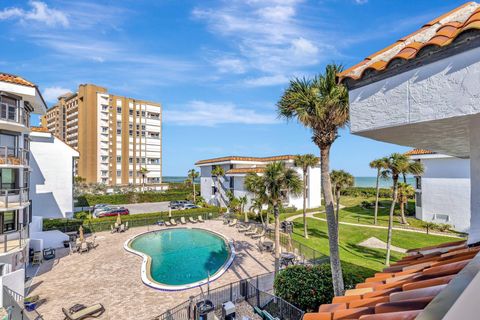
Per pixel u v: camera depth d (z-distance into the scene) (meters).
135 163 78.19
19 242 16.12
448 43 2.08
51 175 31.09
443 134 2.90
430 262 3.51
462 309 1.18
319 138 11.04
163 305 13.52
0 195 17.38
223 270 17.91
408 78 2.40
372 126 2.69
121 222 31.56
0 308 12.76
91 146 71.94
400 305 2.25
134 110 78.62
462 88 2.04
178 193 61.16
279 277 13.76
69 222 28.48
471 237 3.32
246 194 38.44
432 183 31.17
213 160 49.12
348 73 2.99
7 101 17.38
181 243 26.11
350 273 15.54
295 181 17.25
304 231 27.27
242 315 12.62
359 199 56.75
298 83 10.55
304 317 3.10
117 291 15.14
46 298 14.30
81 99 74.44
